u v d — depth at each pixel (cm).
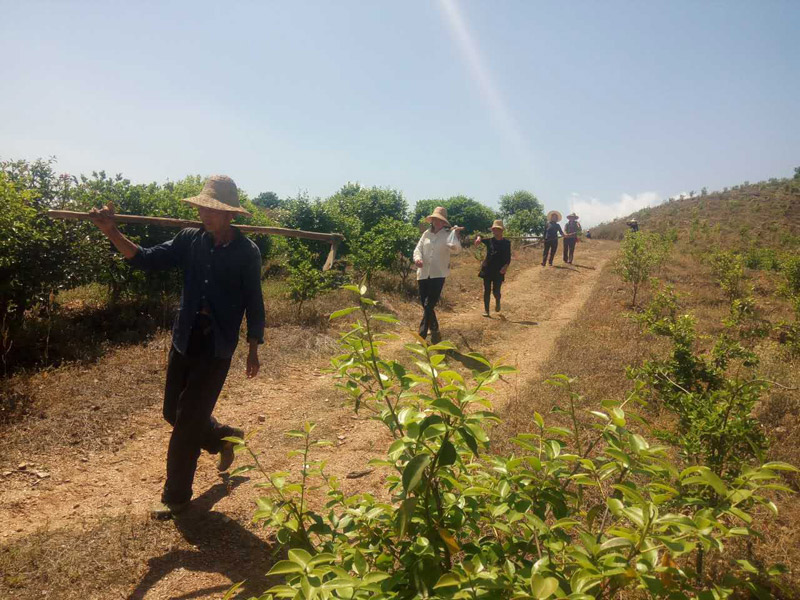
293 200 1391
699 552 244
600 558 144
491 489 179
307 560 158
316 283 880
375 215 1945
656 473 176
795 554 270
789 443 401
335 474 373
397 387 502
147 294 787
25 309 600
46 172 703
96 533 293
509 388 548
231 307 323
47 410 437
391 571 183
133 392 495
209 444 346
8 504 318
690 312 891
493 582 138
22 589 245
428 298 768
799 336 650
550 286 1360
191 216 896
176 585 259
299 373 611
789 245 2773
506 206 3975
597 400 494
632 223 1844
